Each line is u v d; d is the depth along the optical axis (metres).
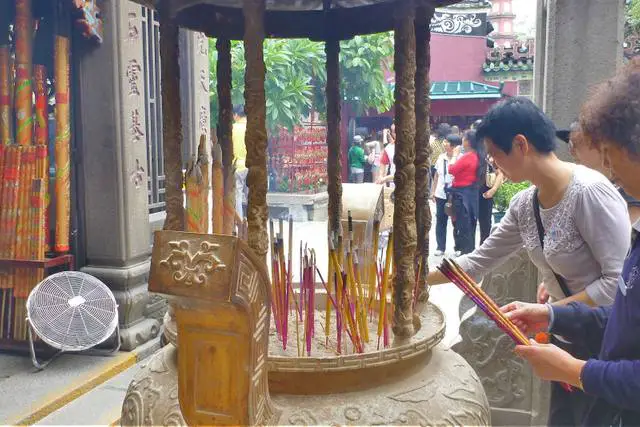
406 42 1.35
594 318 1.47
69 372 2.87
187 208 1.51
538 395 2.43
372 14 1.77
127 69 3.12
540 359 1.22
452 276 1.32
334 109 1.87
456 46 13.89
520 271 2.42
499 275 2.45
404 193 1.37
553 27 2.18
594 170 1.66
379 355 1.28
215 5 1.74
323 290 1.84
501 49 13.69
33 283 2.98
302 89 6.97
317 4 1.78
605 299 1.51
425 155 1.62
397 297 1.39
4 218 2.97
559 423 1.80
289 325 1.62
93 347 3.16
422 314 1.59
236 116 4.36
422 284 1.65
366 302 1.57
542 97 2.50
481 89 13.22
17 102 2.97
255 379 1.07
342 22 1.83
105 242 3.15
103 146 3.11
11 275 3.00
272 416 1.16
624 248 1.51
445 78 14.02
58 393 2.63
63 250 3.08
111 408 2.61
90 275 3.03
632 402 1.08
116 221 3.13
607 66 2.13
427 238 1.65
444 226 6.11
